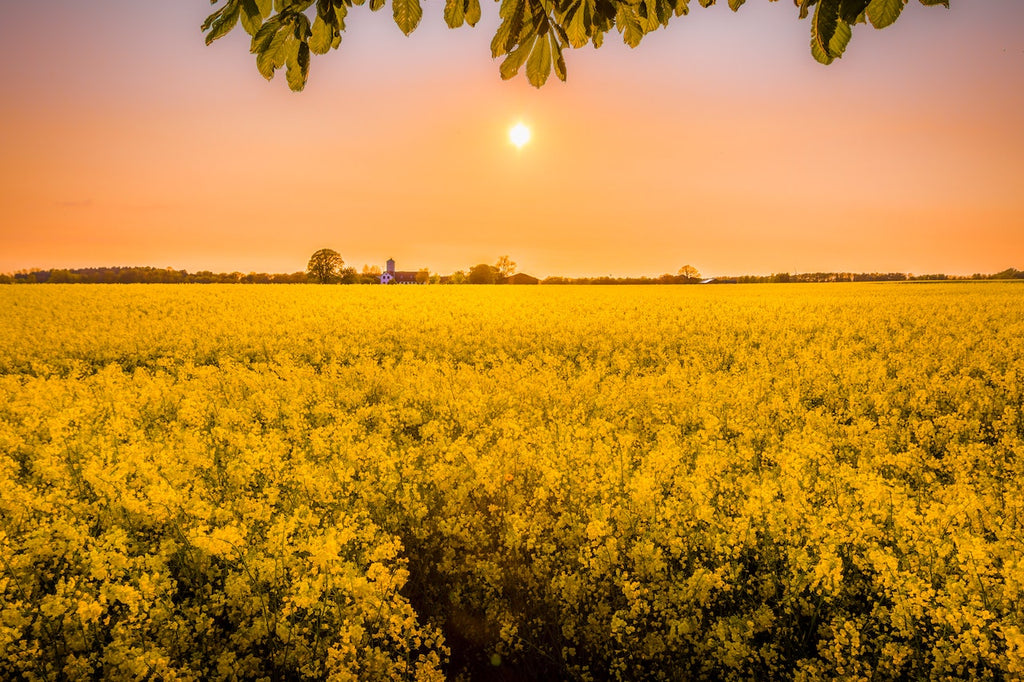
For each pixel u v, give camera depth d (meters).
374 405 8.33
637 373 11.71
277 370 11.37
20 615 2.87
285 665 2.99
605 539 3.64
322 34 2.11
